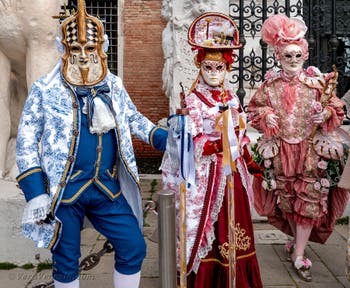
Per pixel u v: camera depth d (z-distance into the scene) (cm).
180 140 255
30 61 353
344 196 354
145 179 762
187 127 258
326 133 342
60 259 239
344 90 591
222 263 288
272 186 350
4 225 350
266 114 339
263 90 356
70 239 238
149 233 443
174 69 601
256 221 475
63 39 241
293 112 343
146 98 1033
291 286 331
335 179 343
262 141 360
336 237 433
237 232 293
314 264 371
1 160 373
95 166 238
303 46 342
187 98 295
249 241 297
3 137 375
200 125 286
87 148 237
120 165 249
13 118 397
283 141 346
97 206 244
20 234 350
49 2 343
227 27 294
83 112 237
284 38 336
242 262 294
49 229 233
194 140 283
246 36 567
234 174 294
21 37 350
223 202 290
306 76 350
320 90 341
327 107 331
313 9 592
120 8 1020
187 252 288
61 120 233
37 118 236
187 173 256
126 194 251
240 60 497
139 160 989
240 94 497
